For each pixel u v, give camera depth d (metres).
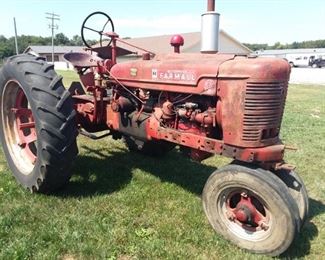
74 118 3.67
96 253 2.92
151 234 3.23
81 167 4.70
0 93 4.29
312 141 6.64
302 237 3.29
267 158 3.00
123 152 5.44
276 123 3.05
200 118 3.29
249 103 2.93
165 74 3.53
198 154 3.60
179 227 3.36
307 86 22.30
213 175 3.14
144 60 3.89
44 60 4.00
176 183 4.39
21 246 2.93
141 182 4.35
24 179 3.99
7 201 3.71
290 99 14.47
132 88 4.00
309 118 9.26
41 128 3.54
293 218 2.77
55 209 3.57
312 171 5.03
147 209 3.70
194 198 3.98
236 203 3.19
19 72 3.80
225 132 3.12
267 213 2.94
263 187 2.84
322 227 3.49
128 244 3.07
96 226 3.28
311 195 4.25
